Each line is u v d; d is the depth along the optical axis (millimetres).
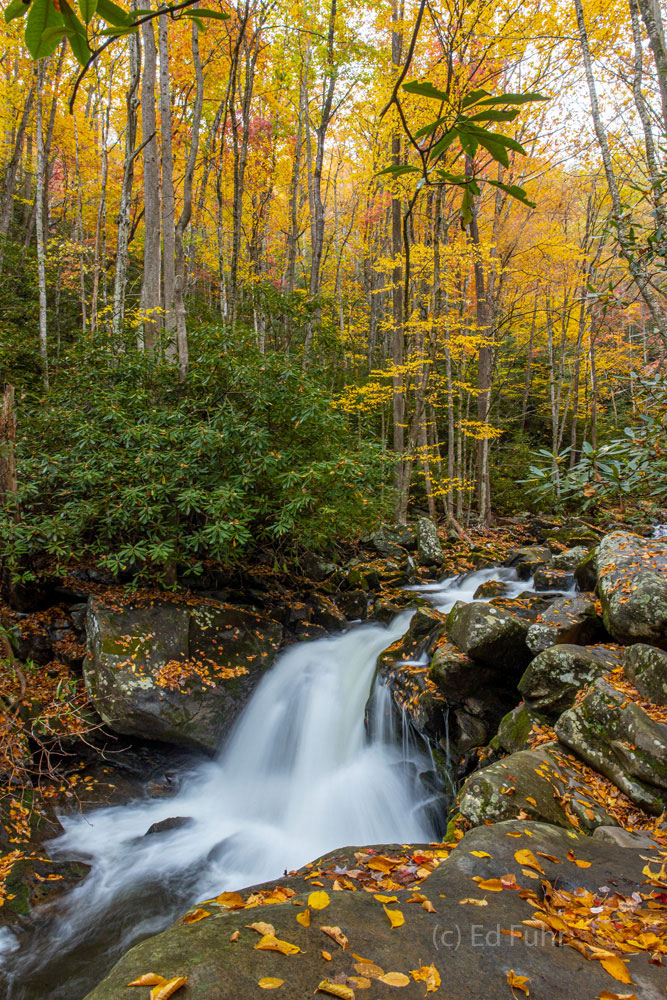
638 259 3572
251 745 6242
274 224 18609
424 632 6668
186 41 13172
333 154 20531
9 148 17438
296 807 5789
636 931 1820
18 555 5977
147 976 1361
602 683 4062
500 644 5324
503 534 13836
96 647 5953
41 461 6430
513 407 21203
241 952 1503
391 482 13117
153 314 8852
